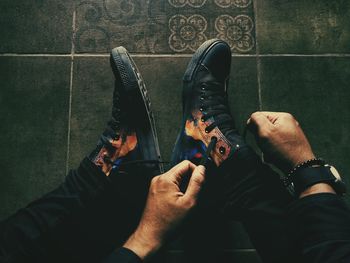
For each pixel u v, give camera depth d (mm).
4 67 1297
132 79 1137
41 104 1282
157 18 1340
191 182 921
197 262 1193
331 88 1312
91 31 1329
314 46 1335
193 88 1167
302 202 838
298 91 1306
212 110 1133
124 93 1140
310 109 1297
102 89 1298
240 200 997
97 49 1320
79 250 1178
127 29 1333
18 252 937
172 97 1293
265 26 1343
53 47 1316
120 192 1135
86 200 1035
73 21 1334
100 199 1067
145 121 1140
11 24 1325
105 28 1332
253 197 984
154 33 1331
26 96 1284
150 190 930
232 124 1135
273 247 923
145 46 1321
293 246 862
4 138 1258
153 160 1110
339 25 1351
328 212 803
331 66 1324
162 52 1319
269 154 988
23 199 1228
